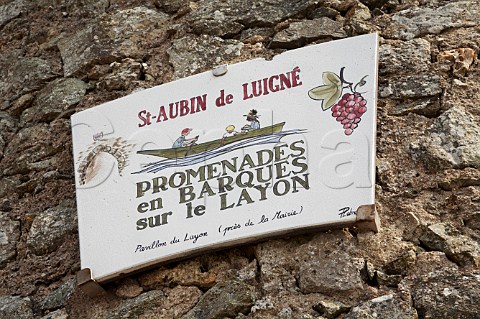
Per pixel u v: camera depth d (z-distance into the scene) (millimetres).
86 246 5430
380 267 5047
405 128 5492
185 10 6359
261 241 5207
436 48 5801
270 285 5094
